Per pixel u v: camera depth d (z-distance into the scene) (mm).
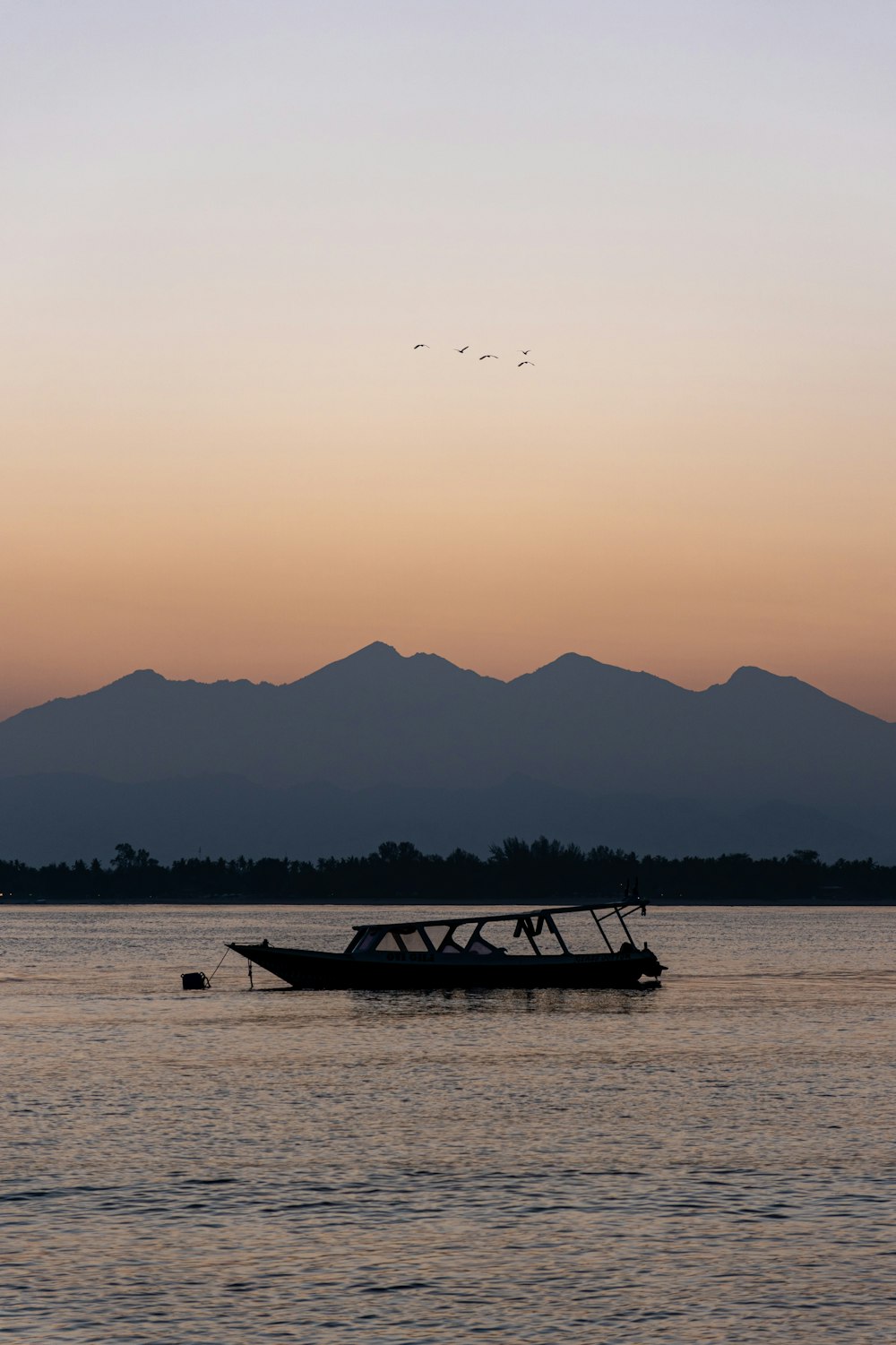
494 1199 56906
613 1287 47125
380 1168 61938
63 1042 102875
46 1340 42938
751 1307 45375
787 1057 94625
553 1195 57406
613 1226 53375
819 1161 62812
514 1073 87875
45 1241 51719
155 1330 43656
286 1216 54688
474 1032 108250
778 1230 52719
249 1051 97688
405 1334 43375
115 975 172500
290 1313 45000
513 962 130500
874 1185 58656
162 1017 119438
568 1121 72062
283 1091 81250
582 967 130000
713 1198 56906
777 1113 74125
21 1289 47000
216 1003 131250
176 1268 48875
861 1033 108250
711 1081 84688
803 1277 47906
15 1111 74938
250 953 133125
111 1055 96062
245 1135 68625
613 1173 60875
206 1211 55375
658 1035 106750
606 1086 82750
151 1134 69062
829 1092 80500
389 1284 47406
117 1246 51188
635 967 130125
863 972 178250
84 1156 64188
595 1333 43438
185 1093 80375
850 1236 52062
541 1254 50281
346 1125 71000
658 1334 43344
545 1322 44281
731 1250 50531
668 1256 49969
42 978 167625
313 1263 49438
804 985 155750
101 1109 75438
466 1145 66312
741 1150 65250
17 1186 58812
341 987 133250
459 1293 46594
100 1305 45625
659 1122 71812
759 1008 127312
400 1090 81562
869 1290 46719
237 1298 46156
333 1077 86062
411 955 132500
